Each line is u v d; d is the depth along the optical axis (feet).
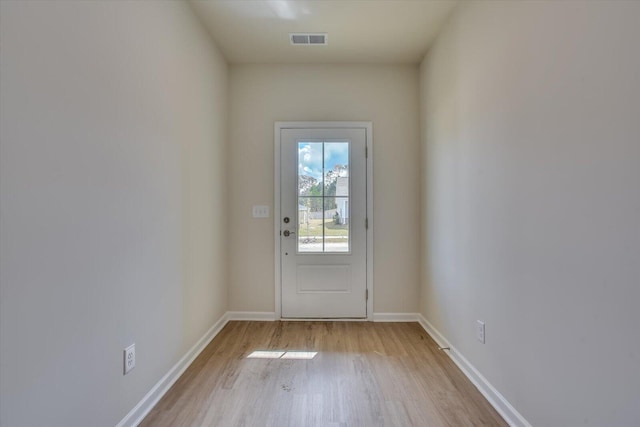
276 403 5.92
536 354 4.76
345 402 5.96
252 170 10.46
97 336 4.44
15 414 3.32
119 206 4.90
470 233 6.88
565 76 4.15
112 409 4.75
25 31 3.38
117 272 4.86
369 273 10.47
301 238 10.48
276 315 10.46
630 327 3.33
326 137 10.44
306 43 9.23
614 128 3.48
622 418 3.42
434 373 7.04
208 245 8.70
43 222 3.60
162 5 6.19
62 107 3.84
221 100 9.75
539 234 4.67
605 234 3.60
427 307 9.73
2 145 3.16
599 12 3.64
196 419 5.47
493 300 5.94
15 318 3.31
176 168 6.79
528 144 4.91
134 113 5.27
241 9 7.64
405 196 10.42
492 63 5.96
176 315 6.79
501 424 5.35
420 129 10.28
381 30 8.57
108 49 4.64
